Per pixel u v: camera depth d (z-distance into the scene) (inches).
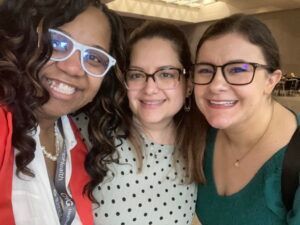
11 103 16.2
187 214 23.2
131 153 22.3
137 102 22.2
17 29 16.3
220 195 22.0
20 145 16.5
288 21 147.3
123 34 20.3
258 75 18.8
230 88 19.0
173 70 21.9
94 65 18.4
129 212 21.7
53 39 16.9
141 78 21.9
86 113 21.9
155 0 169.9
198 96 20.1
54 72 17.2
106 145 21.3
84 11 17.9
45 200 17.2
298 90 102.5
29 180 17.0
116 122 22.0
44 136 19.8
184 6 179.2
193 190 23.4
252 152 20.7
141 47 21.8
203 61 19.4
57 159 19.8
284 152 19.0
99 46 18.4
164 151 22.9
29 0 16.5
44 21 16.4
